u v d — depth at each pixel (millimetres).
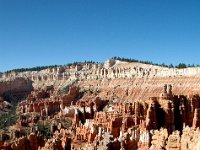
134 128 133125
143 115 166125
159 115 165375
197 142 80688
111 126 147875
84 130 147875
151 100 173750
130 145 107250
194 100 175375
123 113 166875
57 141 133750
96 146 106438
